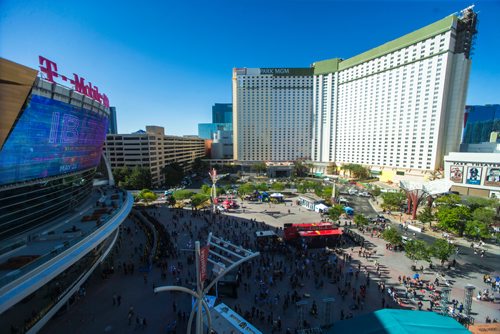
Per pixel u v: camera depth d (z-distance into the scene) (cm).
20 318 2312
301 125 15975
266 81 15838
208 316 1911
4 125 2444
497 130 19088
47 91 2934
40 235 3070
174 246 4403
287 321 2575
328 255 4075
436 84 10131
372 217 6425
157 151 11394
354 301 2898
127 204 4747
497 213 6181
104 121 4716
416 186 6372
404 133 11294
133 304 2867
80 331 2458
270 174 14700
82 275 3014
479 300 2908
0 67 2258
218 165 16062
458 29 9762
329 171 14450
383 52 11900
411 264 3797
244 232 5134
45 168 3241
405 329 1827
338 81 14612
